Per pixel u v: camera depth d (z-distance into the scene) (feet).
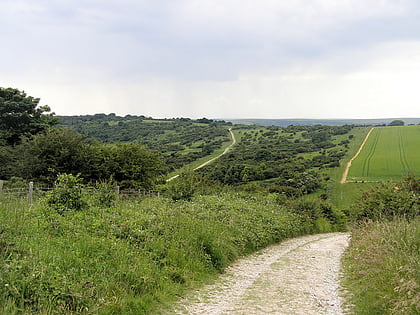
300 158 303.27
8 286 17.72
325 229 103.81
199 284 28.91
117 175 104.12
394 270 24.94
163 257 31.04
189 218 44.01
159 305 22.70
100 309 19.45
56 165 94.43
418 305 18.71
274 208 81.97
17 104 128.88
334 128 471.62
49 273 20.33
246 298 25.35
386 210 59.11
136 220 36.42
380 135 382.01
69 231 29.30
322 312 22.08
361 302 23.17
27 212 32.96
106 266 24.16
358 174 225.56
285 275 33.83
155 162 111.04
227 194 82.38
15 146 108.78
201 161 292.61
